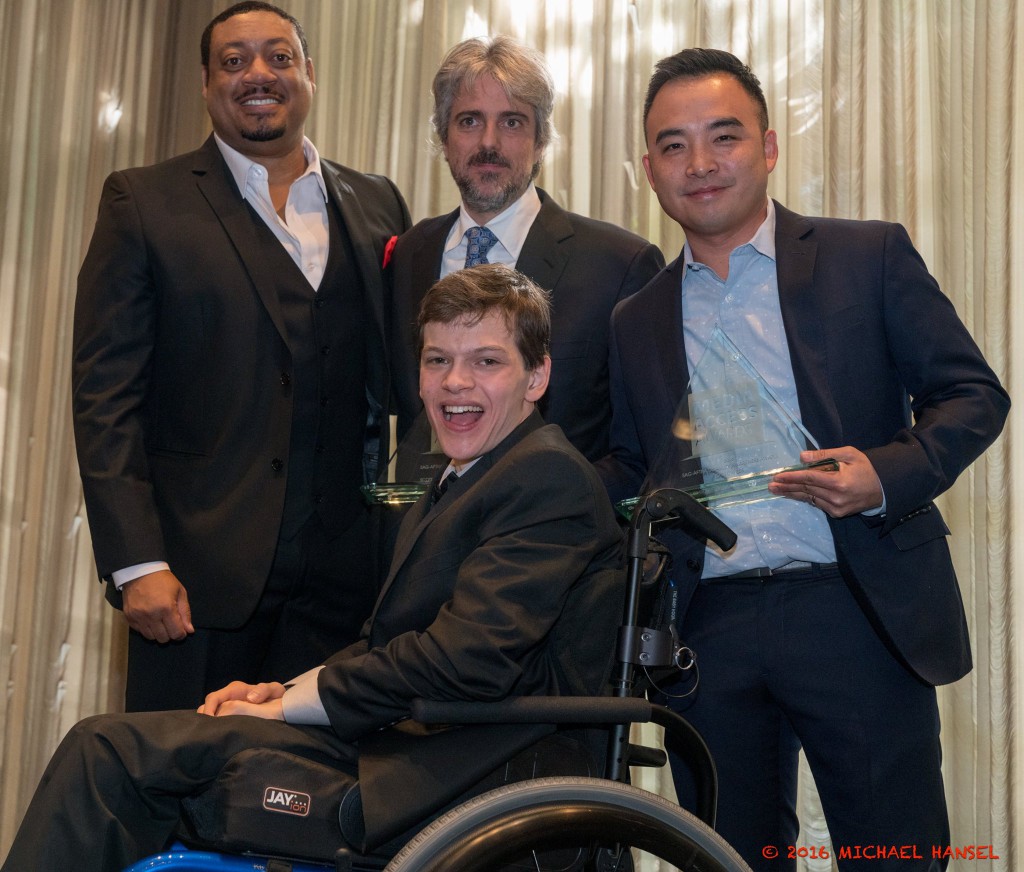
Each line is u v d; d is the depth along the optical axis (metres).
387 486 1.97
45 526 3.58
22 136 3.72
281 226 2.35
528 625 1.49
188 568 2.16
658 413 2.02
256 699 1.66
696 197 1.98
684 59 2.03
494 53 2.29
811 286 1.95
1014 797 2.70
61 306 3.66
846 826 1.87
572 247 2.30
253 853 1.41
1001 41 2.90
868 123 3.01
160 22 3.70
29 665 3.52
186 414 2.24
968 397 1.85
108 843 1.38
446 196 3.39
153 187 2.32
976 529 2.80
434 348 1.72
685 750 1.63
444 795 1.43
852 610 1.87
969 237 2.88
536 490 1.59
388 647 1.52
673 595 1.65
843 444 1.87
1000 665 2.74
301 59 2.42
